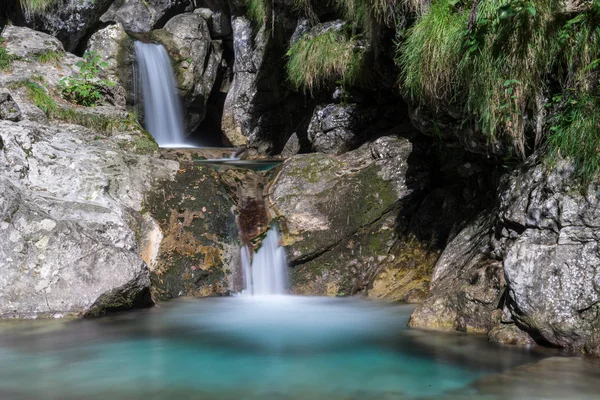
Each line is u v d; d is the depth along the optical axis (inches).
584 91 157.0
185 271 232.1
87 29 419.5
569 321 146.4
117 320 192.2
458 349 156.2
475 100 174.1
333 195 253.4
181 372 140.3
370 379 135.0
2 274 188.7
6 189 199.5
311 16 315.6
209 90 491.2
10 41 320.5
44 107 280.2
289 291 237.6
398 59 208.7
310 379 135.0
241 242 245.3
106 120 295.4
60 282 190.9
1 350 157.8
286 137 419.8
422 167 249.8
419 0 197.5
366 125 306.7
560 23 159.9
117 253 199.2
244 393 126.3
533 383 127.8
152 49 447.8
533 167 166.4
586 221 148.3
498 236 177.9
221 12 496.4
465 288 176.4
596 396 120.3
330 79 306.3
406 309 208.1
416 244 235.6
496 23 161.8
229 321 193.6
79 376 137.3
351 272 239.5
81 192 227.1
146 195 241.6
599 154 147.9
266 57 424.2
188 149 367.6
